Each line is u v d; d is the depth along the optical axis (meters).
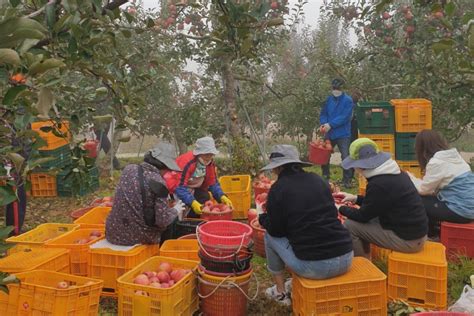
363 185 6.50
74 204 7.99
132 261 4.36
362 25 10.70
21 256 4.40
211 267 3.94
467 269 4.74
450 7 3.16
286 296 4.36
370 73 11.37
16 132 2.74
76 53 2.80
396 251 4.40
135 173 4.48
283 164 3.90
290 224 3.86
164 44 9.82
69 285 3.96
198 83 11.30
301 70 12.35
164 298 3.67
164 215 4.46
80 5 2.47
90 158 3.97
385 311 3.87
